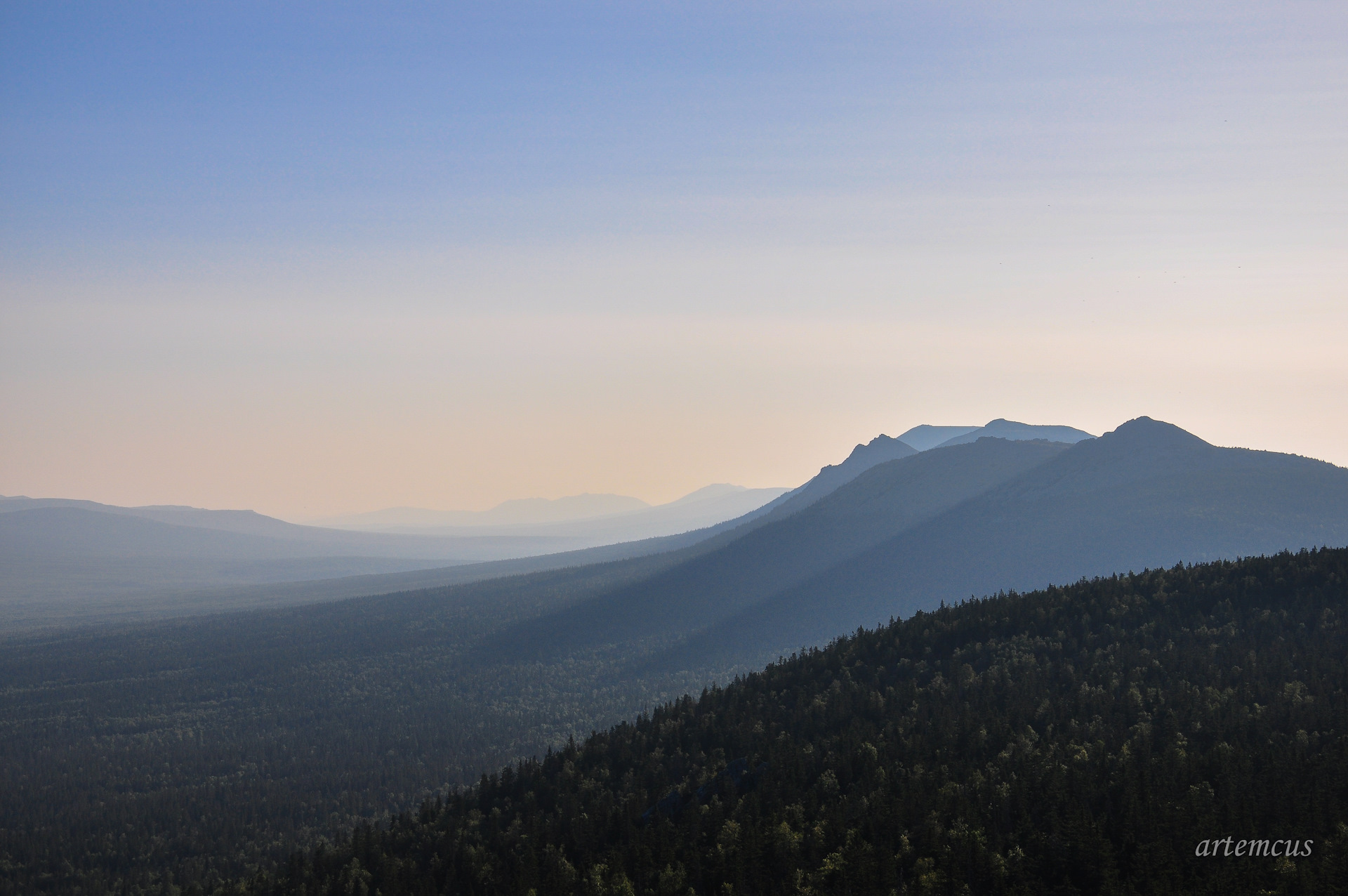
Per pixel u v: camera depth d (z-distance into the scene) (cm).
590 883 12950
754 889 12312
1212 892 10438
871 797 13500
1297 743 12769
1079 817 11700
